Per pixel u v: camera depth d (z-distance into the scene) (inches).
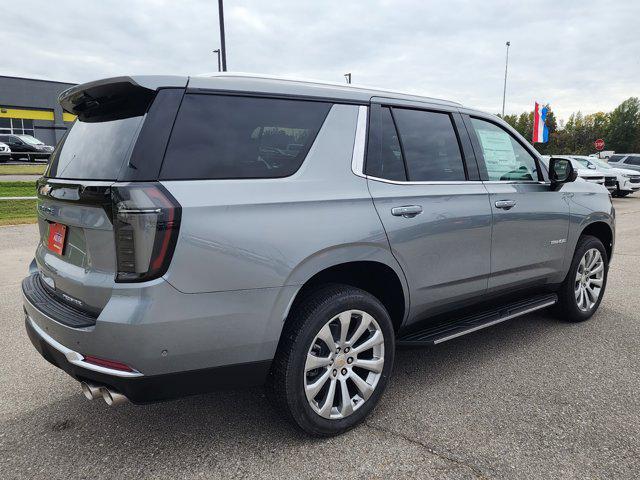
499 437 105.3
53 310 95.8
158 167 85.5
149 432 109.1
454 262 128.0
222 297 89.0
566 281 172.7
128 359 83.9
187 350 87.5
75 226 93.7
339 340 105.3
